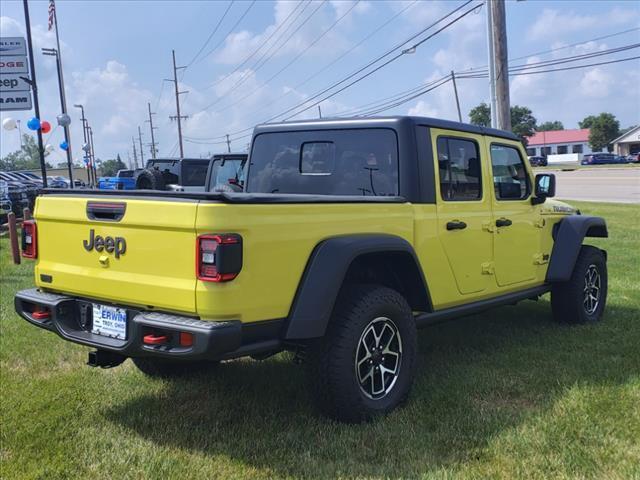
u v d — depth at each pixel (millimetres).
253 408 4094
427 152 4457
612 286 7926
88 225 3699
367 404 3779
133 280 3445
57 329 3793
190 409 4117
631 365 4797
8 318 6574
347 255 3613
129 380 4664
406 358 4047
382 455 3383
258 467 3293
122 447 3557
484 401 4141
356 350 3705
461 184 4754
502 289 5191
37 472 3250
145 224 3355
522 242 5410
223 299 3145
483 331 5930
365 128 4609
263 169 5289
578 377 4527
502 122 12562
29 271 9828
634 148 86625
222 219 3119
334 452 3424
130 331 3428
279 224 3365
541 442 3475
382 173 4484
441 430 3662
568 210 6266
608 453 3338
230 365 4988
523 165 5527
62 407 4145
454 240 4578
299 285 3496
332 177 4809
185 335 3166
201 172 18219
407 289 4352
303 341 3654
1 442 3621
